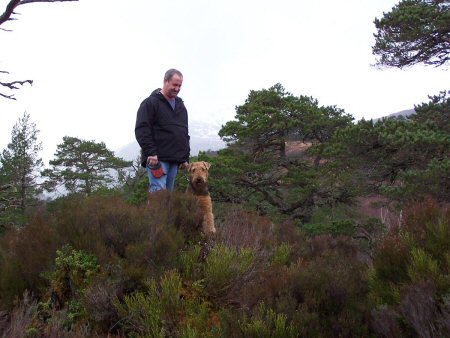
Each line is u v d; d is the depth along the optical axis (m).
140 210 5.04
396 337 3.07
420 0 13.91
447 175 10.55
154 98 6.22
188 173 6.23
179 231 4.88
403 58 14.20
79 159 35.75
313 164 21.30
